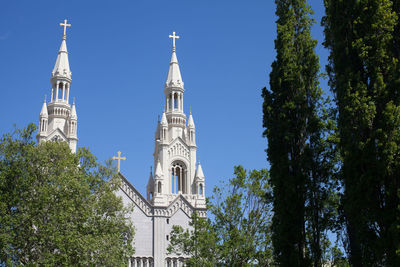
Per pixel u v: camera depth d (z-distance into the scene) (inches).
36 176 1925.4
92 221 2012.8
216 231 2003.0
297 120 1363.2
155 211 3425.2
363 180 1012.5
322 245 1314.0
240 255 1908.2
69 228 1813.5
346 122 1081.4
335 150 1328.7
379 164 994.1
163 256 3324.3
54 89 3929.6
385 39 1102.4
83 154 2288.4
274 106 1403.8
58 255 1734.7
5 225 1707.7
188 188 3727.9
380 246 966.4
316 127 1353.3
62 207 1835.6
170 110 4037.9
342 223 1210.0
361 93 1081.4
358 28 1157.1
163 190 3580.2
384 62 1098.7
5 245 1665.8
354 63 1152.8
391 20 1108.5
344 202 1161.4
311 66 1423.5
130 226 2440.9
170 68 4205.2
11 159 1872.5
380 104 1060.5
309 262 1236.5
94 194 2228.1
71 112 3762.3
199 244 2064.5
